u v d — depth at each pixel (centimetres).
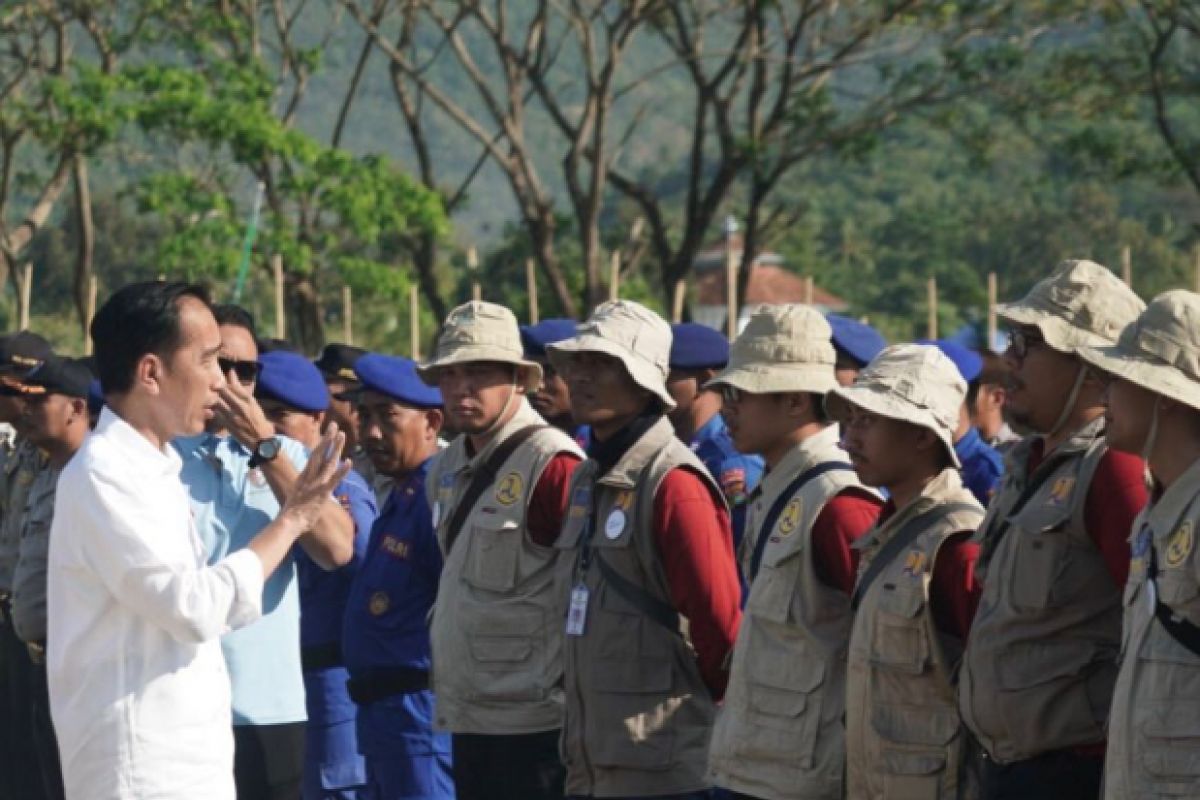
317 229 3512
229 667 827
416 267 4312
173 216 3444
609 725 773
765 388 754
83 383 1041
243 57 3716
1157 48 3584
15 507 1128
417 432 918
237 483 829
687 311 3878
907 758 685
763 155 3878
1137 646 589
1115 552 637
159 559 591
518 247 4900
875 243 10012
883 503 734
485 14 3866
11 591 1084
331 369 1143
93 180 8038
